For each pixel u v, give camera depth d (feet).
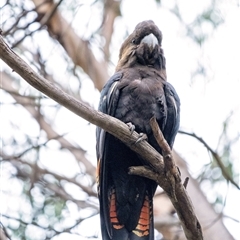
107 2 49.29
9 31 41.34
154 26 36.52
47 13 43.60
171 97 33.71
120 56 37.63
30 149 46.14
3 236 40.57
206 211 43.06
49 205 45.98
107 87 33.73
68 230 41.73
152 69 35.17
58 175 49.19
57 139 48.75
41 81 26.61
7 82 49.44
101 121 28.50
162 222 43.47
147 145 29.86
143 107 32.83
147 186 33.12
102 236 31.94
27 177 47.75
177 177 28.96
